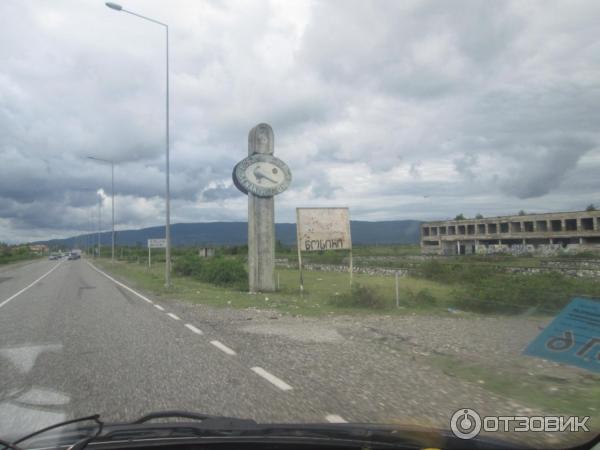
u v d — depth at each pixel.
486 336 10.86
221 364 8.33
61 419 5.65
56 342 10.47
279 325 12.73
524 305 13.51
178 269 37.50
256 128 22.86
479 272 18.89
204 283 29.47
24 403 6.26
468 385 7.04
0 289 26.77
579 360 8.18
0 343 10.46
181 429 3.96
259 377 7.46
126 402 6.27
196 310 16.11
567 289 13.33
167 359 8.73
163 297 20.81
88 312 15.73
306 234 21.39
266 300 18.91
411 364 8.32
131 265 60.69
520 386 6.98
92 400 6.37
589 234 57.84
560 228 62.22
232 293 22.45
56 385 7.10
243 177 22.48
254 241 22.77
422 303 16.69
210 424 4.11
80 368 8.12
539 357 8.77
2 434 5.18
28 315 15.21
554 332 9.02
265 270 22.88
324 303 17.78
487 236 70.31
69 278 36.00
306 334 11.34
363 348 9.70
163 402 6.25
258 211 22.84
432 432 4.06
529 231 66.12
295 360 8.62
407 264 28.67
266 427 4.02
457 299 15.98
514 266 17.66
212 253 61.91
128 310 16.20
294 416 5.68
